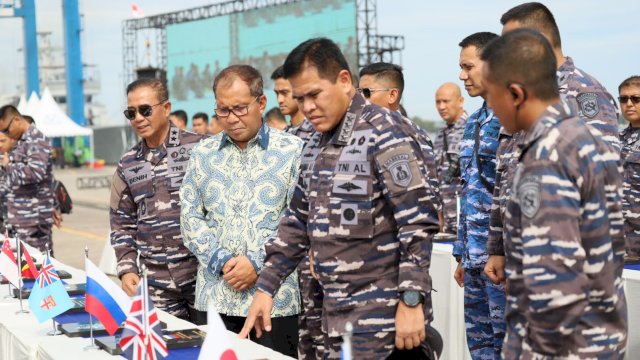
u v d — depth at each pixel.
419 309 2.61
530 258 2.09
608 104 3.16
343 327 2.74
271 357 2.88
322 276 2.81
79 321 3.64
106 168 43.78
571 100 3.14
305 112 2.75
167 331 3.33
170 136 4.27
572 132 2.13
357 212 2.71
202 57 24.91
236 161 3.81
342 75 2.74
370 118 2.73
